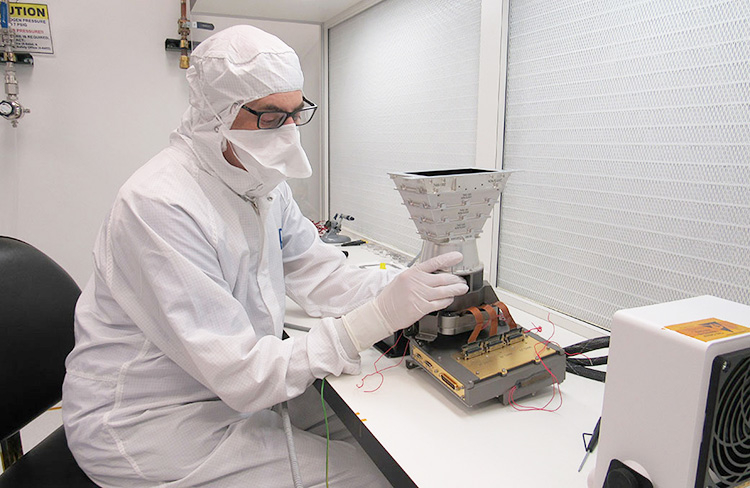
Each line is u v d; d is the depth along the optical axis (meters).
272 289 1.12
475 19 1.35
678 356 0.46
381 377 0.97
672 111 0.91
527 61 1.21
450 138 1.51
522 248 1.30
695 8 0.85
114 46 2.07
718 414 0.45
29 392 1.07
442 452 0.73
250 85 0.89
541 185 1.22
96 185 2.15
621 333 0.51
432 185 0.89
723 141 0.83
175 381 0.96
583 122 1.08
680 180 0.91
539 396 0.90
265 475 0.93
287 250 1.30
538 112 1.20
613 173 1.03
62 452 1.05
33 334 1.08
